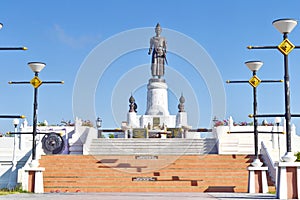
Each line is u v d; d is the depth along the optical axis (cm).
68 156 2194
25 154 2466
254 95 1811
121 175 1969
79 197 1462
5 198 1401
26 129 2756
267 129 2822
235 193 1711
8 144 2738
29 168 1758
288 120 1402
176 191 1819
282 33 1422
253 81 1795
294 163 1363
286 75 1415
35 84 1791
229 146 2592
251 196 1523
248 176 1805
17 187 1852
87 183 1889
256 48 1422
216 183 1888
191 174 1981
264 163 2083
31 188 1759
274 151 2403
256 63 1770
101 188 1841
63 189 1841
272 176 1944
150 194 1633
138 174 1981
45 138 2539
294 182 1366
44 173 2000
